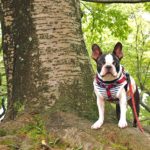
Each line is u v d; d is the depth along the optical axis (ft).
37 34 10.60
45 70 10.41
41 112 10.12
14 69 10.99
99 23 18.76
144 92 24.47
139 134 9.43
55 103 10.19
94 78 10.21
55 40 10.55
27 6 10.84
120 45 9.42
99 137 9.30
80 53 10.73
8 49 11.22
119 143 9.23
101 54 9.46
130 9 24.67
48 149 9.21
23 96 10.54
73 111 10.11
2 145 9.34
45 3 10.70
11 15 11.19
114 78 9.20
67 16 10.76
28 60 10.62
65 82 10.37
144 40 26.35
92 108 10.32
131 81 9.94
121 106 9.44
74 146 9.21
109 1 13.38
